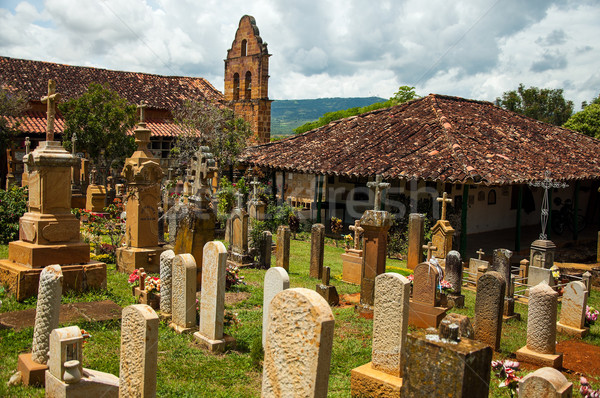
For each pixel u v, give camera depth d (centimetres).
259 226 1622
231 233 1507
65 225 927
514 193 2556
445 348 436
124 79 3512
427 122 2280
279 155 2469
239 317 882
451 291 1162
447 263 1183
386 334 604
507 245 2064
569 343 927
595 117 3891
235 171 2947
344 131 2561
